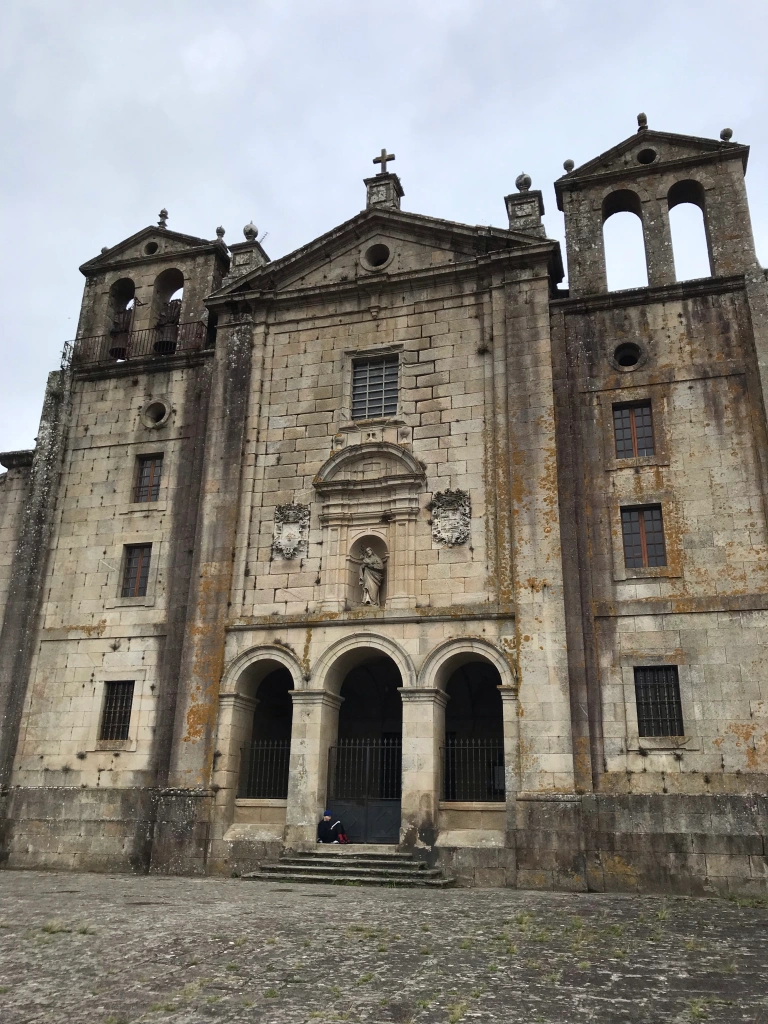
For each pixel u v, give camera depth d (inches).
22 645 1168.8
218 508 1136.8
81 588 1184.8
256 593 1091.9
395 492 1076.5
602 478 1007.6
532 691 935.7
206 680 1060.5
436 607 1008.2
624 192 1137.4
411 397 1120.2
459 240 1168.8
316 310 1210.0
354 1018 365.4
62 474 1256.8
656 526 983.0
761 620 905.5
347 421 1143.0
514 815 909.8
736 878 832.3
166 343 1337.4
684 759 885.2
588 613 959.0
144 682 1110.4
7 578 1263.5
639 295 1059.3
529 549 987.9
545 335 1070.4
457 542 1031.0
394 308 1171.3
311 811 977.5
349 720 1228.5
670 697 915.4
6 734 1132.5
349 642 1026.7
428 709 973.8
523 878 874.1
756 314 1005.2
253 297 1229.7
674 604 935.7
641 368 1037.8
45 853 1067.3
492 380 1087.0
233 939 519.5
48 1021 362.3
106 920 588.1
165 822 1010.7
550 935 551.2
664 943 531.2
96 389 1291.8
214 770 1023.0
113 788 1073.5
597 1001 391.5
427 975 437.7
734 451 971.9
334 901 711.1
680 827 861.2
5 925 567.8
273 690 1219.2
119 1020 363.3
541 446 1024.9
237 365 1208.8
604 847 872.9
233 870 973.2
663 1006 382.6
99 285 1375.5
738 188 1085.1
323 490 1104.8
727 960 479.2
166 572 1155.9
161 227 1380.4
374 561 1069.8
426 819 933.8
